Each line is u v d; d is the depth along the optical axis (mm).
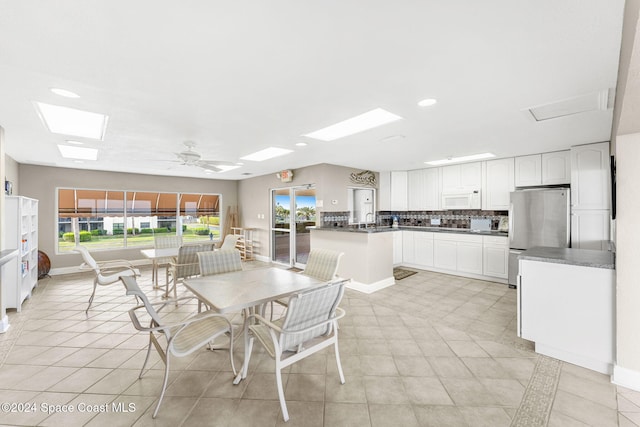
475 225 5395
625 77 1269
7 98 2225
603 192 3637
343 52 1631
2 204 2963
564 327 2275
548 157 4281
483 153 4395
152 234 6777
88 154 4449
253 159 4961
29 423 1642
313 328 1782
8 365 2268
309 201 5805
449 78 1939
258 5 1236
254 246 7332
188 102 2350
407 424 1625
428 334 2801
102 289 4484
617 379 1977
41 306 3682
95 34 1438
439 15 1306
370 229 4465
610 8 1237
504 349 2500
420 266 5734
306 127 3041
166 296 4055
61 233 5676
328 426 1611
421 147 4000
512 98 2277
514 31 1422
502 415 1695
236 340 2707
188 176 7207
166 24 1365
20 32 1410
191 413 1721
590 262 2154
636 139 1925
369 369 2195
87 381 2053
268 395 1889
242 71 1849
